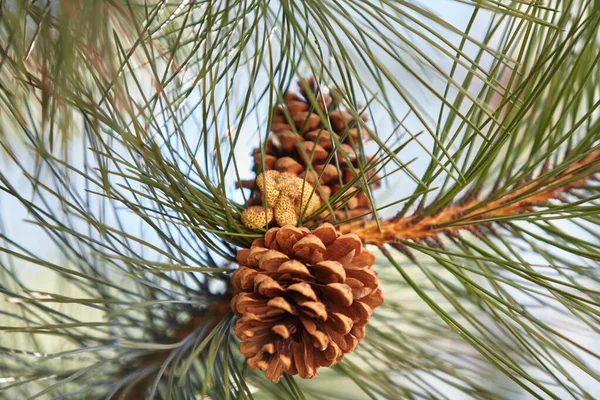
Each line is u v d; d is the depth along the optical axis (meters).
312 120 0.54
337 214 0.54
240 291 0.49
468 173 0.51
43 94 0.46
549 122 0.52
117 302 0.48
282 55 0.51
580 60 0.52
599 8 0.48
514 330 0.52
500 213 0.55
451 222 0.52
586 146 0.55
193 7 0.52
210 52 0.46
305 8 0.47
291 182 0.51
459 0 0.45
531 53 0.51
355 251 0.48
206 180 0.48
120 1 0.45
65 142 0.45
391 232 0.54
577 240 0.54
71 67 0.43
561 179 0.54
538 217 0.51
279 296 0.47
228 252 0.55
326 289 0.47
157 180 0.49
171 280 0.54
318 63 0.45
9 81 0.50
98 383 0.54
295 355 0.48
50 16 0.46
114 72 0.42
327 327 0.48
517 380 0.49
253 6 0.49
